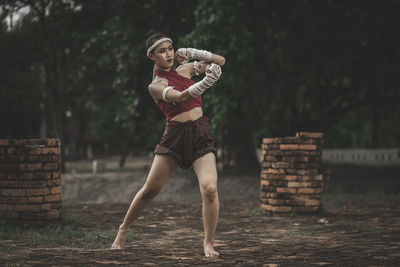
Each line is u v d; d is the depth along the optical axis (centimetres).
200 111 414
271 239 521
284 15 1375
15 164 637
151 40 412
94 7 1672
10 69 2041
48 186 643
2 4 1689
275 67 1680
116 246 456
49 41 1823
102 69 1998
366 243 484
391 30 1238
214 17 1137
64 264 385
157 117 1731
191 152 406
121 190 1370
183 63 420
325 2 1349
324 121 1839
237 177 1534
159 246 480
